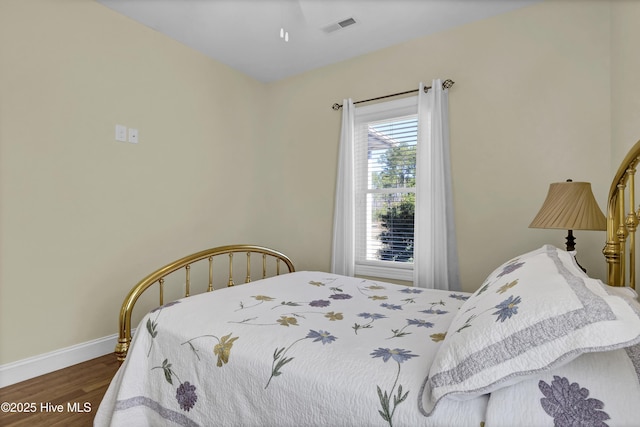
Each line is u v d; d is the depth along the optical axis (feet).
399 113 9.50
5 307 6.34
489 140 8.16
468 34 8.45
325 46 9.64
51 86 6.95
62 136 7.12
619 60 6.35
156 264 8.87
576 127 7.20
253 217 11.81
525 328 2.36
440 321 4.14
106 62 7.84
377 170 10.07
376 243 10.10
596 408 2.13
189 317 4.15
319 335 3.60
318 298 5.20
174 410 3.61
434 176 8.61
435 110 8.65
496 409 2.27
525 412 2.21
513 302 2.69
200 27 8.70
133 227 8.39
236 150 11.21
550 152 7.45
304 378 2.92
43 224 6.84
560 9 7.40
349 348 3.26
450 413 2.38
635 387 2.20
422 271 8.81
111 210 7.95
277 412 2.96
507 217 7.93
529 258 3.90
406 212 9.59
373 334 3.66
